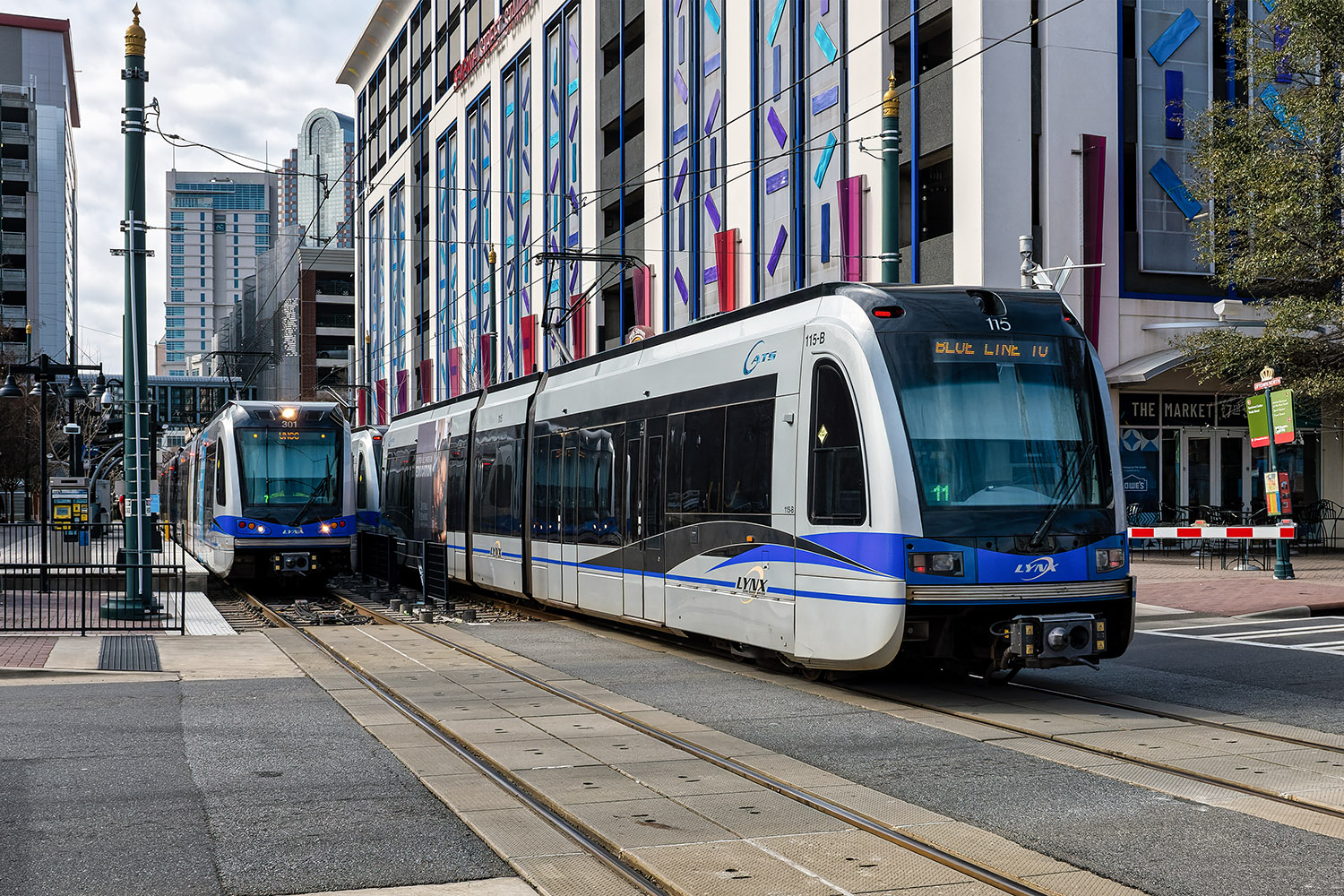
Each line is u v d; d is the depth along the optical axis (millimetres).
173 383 90500
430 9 59469
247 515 22750
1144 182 25719
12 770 7949
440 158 57500
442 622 18062
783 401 11562
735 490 12391
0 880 5648
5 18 141250
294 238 106062
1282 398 21281
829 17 28375
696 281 34125
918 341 10523
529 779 7605
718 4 33031
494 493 20031
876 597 10070
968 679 11805
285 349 104062
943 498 10117
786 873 5645
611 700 10664
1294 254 23125
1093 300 24875
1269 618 17188
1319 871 5637
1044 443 10570
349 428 24047
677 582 13578
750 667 12812
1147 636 15375
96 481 45969
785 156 29859
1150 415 27047
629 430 14992
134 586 17281
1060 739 8758
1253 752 8273
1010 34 23547
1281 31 23812
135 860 5957
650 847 6062
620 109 39406
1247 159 23031
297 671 12727
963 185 24375
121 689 11477
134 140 17969
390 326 66375
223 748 8664
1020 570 10156
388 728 9398
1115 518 10656
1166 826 6426
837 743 8719
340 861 5953
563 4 43844
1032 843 6129
